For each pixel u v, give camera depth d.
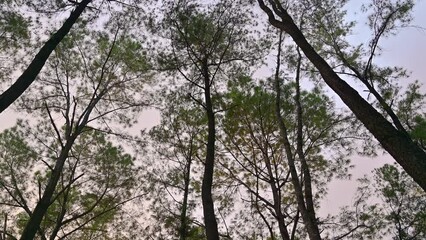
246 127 9.97
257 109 9.75
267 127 9.94
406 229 9.35
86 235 11.20
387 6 8.21
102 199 11.13
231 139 10.10
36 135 11.09
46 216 10.33
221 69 9.59
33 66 6.14
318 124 9.98
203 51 9.04
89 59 11.78
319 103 10.04
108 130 11.66
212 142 7.59
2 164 10.58
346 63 8.99
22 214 10.67
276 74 10.71
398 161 5.04
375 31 8.05
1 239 9.82
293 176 8.73
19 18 8.46
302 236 9.34
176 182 11.61
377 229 9.06
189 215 11.29
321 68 6.37
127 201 11.20
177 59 9.12
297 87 10.34
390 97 9.14
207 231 6.48
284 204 9.99
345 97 5.86
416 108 9.33
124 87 12.08
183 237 10.69
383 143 5.24
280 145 9.95
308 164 10.07
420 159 4.84
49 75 11.43
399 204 9.59
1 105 5.58
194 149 11.71
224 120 9.97
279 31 11.20
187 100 10.07
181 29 8.99
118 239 11.29
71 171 11.05
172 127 11.54
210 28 9.11
